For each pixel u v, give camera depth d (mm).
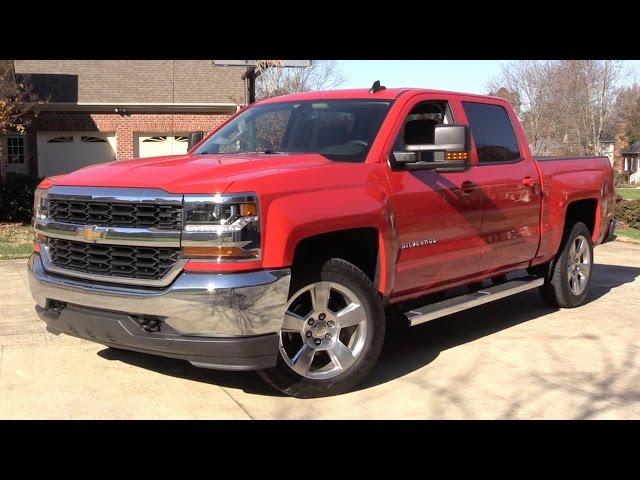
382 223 4664
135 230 4105
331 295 4594
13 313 6730
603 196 7598
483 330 6352
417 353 5566
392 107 5176
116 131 20875
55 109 20141
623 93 42562
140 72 21969
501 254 5992
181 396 4500
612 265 10398
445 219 5273
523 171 6242
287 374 4297
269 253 4043
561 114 37062
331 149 5070
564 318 6855
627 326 6527
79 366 5094
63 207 4516
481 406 4379
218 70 22844
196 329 3963
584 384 4824
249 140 5625
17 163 20438
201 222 3953
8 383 4707
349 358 4535
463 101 5867
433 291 5453
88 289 4262
